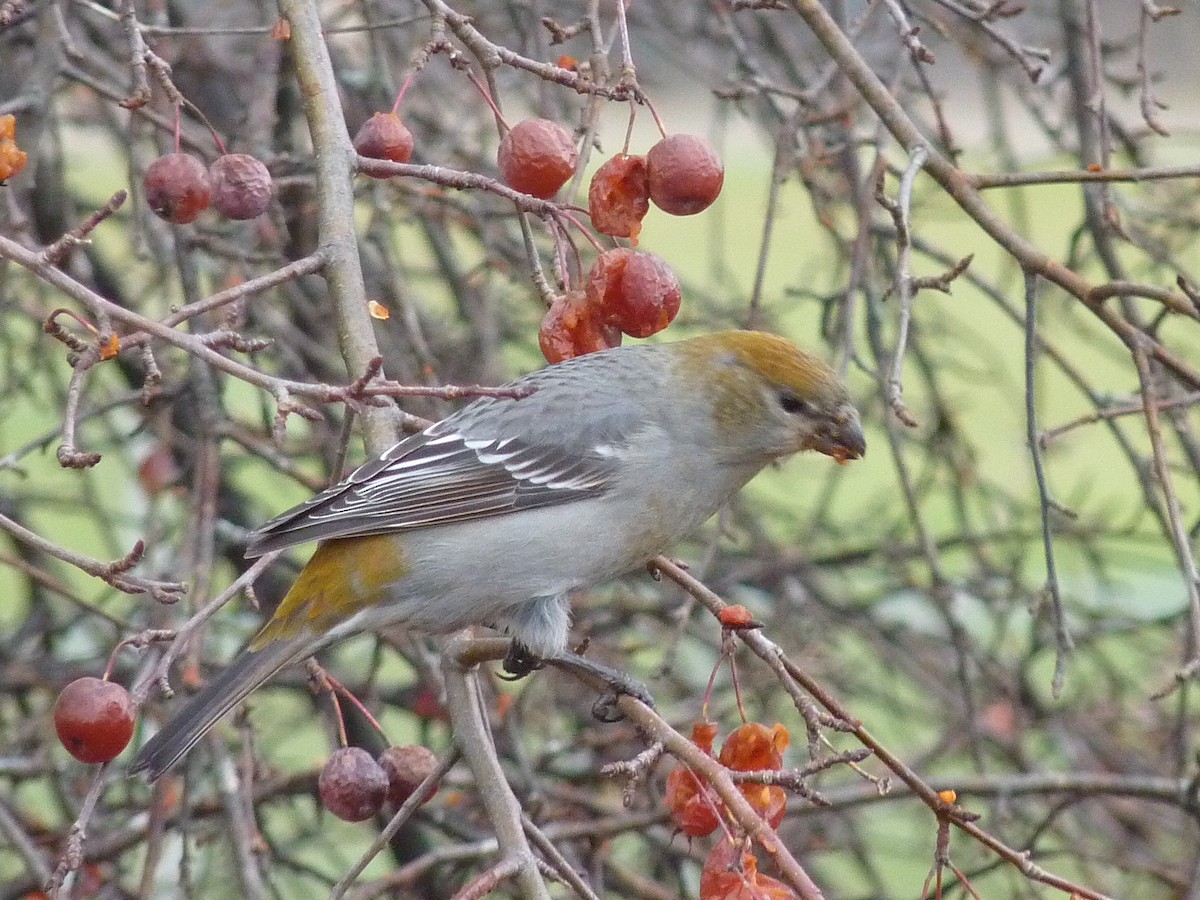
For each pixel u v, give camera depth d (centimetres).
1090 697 1290
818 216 1066
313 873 1066
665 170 706
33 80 918
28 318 1409
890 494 1490
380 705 1147
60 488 1445
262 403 1005
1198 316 723
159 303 1313
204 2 1333
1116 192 1098
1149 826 1243
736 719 1242
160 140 1031
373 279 1184
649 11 1316
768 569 1222
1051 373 2095
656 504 790
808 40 1359
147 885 822
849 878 1625
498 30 1255
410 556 756
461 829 1054
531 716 1152
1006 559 1426
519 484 769
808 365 786
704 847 1116
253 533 729
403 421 795
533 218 1149
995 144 1180
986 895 1259
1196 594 693
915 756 1309
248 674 747
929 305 1352
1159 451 728
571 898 963
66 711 614
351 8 1101
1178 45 1391
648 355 812
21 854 918
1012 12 875
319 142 753
